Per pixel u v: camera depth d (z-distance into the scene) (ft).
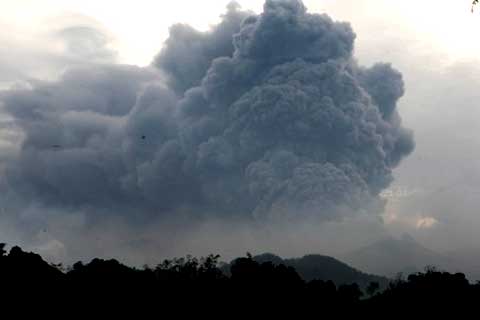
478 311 334.24
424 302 341.00
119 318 301.22
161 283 335.06
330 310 340.39
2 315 283.79
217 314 314.96
